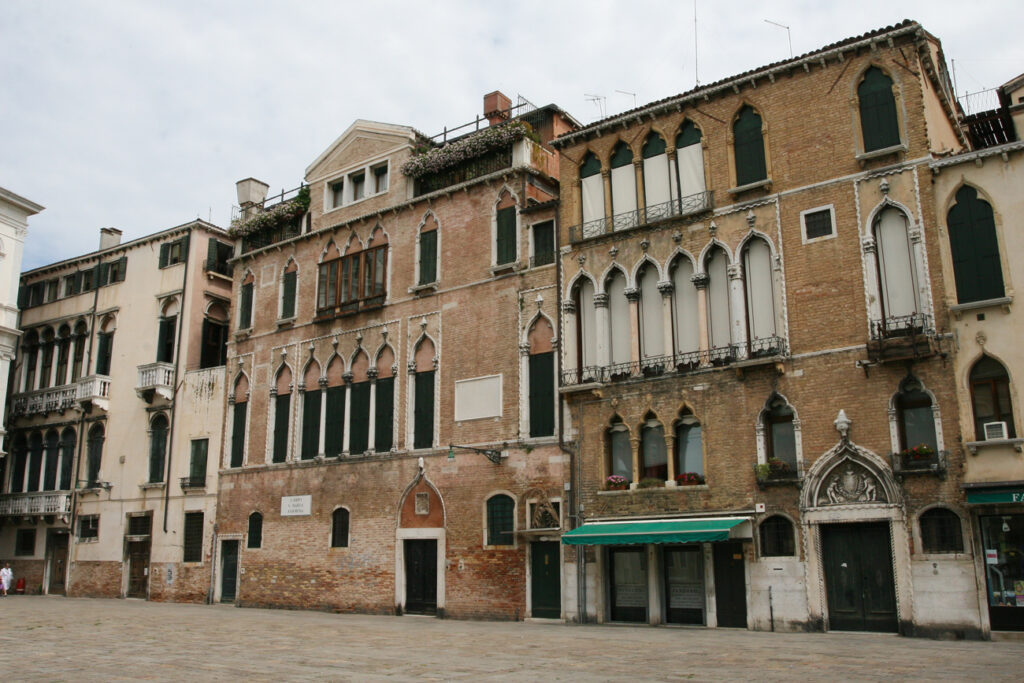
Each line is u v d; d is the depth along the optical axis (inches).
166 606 1314.0
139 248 1662.2
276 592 1286.9
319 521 1259.8
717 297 953.5
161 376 1523.1
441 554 1110.4
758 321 918.4
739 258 934.4
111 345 1658.5
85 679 462.0
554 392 1053.8
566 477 1015.0
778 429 887.7
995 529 759.1
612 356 1016.2
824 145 901.2
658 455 962.7
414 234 1252.5
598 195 1065.5
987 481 756.6
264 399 1387.8
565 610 984.3
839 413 840.3
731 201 951.0
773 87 946.1
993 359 777.6
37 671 498.9
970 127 1078.4
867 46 884.6
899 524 793.6
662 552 943.0
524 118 1305.4
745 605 868.6
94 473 1611.7
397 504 1173.1
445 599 1092.5
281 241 1428.4
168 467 1493.6
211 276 1589.6
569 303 1052.5
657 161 1021.8
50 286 1813.5
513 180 1156.5
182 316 1557.6
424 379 1192.8
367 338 1266.0
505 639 757.3
